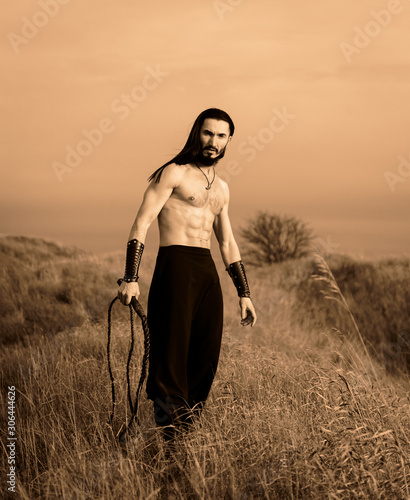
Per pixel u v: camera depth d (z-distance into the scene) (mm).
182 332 3559
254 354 5281
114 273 13008
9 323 8859
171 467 3178
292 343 8047
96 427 3674
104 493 2850
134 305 3506
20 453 3607
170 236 3637
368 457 2729
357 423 3010
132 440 3408
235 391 4180
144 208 3576
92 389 4539
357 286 12383
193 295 3609
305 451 2902
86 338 6191
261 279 16094
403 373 7367
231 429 3393
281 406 3857
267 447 3098
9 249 15523
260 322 9852
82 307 9859
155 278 3652
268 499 2756
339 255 15406
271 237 26016
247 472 2975
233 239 4035
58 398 4379
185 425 3480
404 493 2605
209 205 3699
